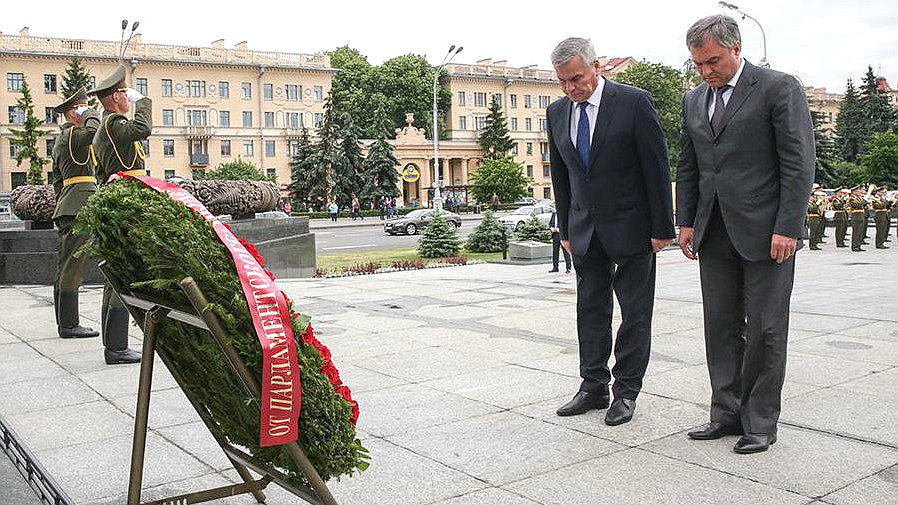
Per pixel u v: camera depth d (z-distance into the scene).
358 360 6.73
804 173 4.11
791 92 4.18
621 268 4.87
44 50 70.44
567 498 3.59
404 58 101.19
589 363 5.00
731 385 4.45
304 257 16.30
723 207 4.32
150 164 76.00
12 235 13.63
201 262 2.46
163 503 3.24
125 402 5.45
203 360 2.88
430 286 13.13
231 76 79.88
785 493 3.61
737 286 4.47
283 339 2.48
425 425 4.77
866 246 23.44
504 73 99.12
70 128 7.68
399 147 86.94
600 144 4.75
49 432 4.77
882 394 5.32
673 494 3.62
